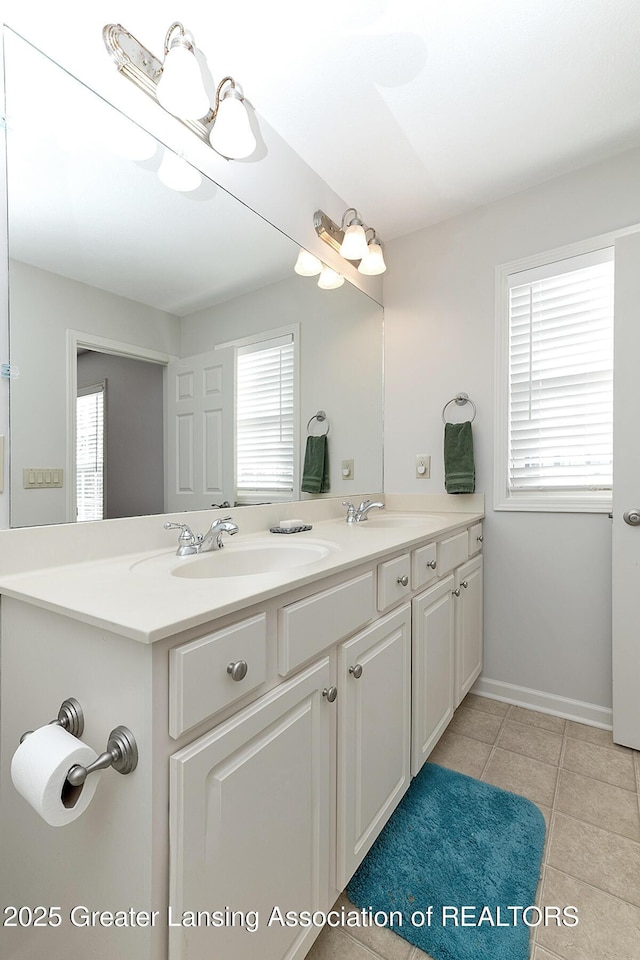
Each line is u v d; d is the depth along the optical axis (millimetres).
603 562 1882
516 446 2088
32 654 807
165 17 1170
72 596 762
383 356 2445
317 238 1909
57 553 1018
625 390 1695
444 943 978
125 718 641
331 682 991
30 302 994
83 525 1075
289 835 837
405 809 1368
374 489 2367
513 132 1651
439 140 1688
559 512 1967
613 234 1810
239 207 1526
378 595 1205
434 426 2283
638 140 1716
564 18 1218
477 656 2053
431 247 2285
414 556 1412
